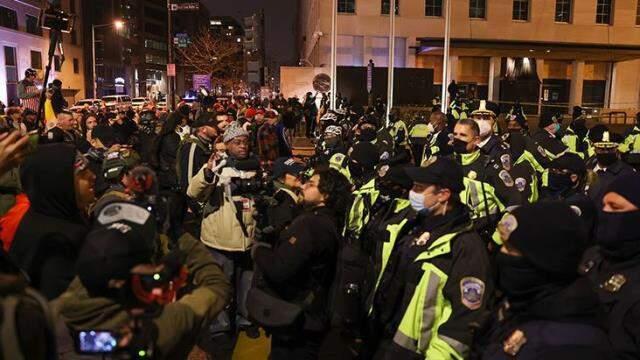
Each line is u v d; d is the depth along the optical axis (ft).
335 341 15.11
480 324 8.86
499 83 154.92
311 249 11.60
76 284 7.01
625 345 7.75
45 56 196.44
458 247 10.05
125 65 317.01
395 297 11.09
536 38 158.81
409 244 11.14
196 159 21.84
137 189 9.91
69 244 8.26
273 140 35.22
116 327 6.57
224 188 17.49
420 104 117.70
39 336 5.24
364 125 33.37
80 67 246.27
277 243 12.62
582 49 143.43
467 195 16.96
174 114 26.40
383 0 150.92
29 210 8.73
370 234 13.62
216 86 263.08
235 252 17.56
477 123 18.56
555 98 161.07
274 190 17.69
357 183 18.72
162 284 6.73
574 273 6.51
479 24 156.04
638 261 8.27
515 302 6.95
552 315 6.44
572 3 159.84
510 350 6.64
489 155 18.11
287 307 11.68
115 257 6.49
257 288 12.41
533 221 6.63
